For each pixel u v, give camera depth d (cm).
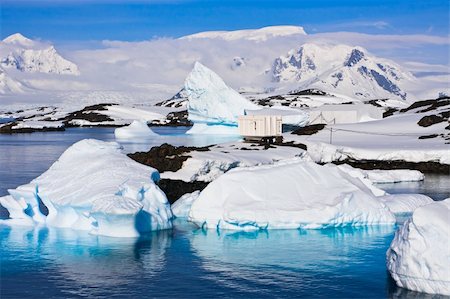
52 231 3738
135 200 3572
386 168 6788
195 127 12712
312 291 2766
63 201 3741
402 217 4112
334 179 3997
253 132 8188
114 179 3781
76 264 3131
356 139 8344
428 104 12106
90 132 15888
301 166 4019
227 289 2800
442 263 2492
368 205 3838
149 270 3045
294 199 3828
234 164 5484
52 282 2883
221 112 11825
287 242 3519
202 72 11775
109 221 3534
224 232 3728
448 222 2517
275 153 6197
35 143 11475
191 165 5334
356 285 2831
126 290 2789
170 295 2734
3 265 3116
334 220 3719
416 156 7056
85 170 3972
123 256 3256
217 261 3184
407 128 8950
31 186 3962
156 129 16912
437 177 6481
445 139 7925
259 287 2825
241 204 3766
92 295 2734
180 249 3384
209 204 3853
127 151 8675
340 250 3359
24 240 3544
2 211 4434
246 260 3200
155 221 3725
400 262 2645
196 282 2889
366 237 3606
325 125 9475
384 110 12875
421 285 2559
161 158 5497
